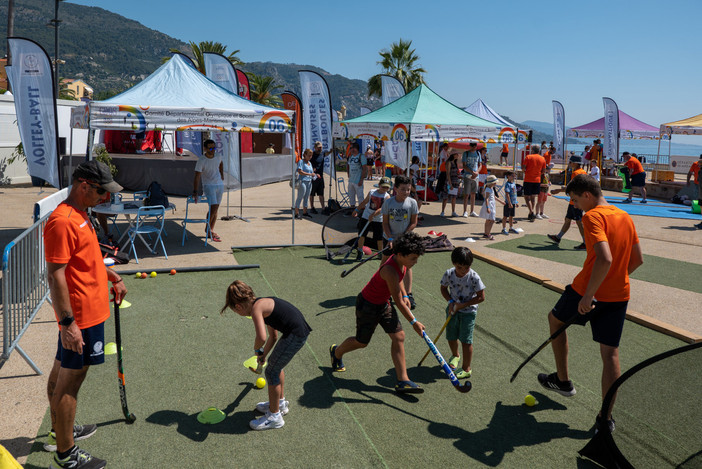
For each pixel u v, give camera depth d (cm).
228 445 362
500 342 561
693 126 2197
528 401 426
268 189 1894
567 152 3322
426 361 511
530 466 349
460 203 1636
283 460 347
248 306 377
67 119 1867
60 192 776
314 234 1101
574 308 409
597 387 463
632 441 364
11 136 1762
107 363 480
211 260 862
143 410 403
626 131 2905
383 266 428
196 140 1611
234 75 1348
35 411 398
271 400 382
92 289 330
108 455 346
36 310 561
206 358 497
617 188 2152
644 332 602
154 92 901
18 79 884
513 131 1259
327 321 604
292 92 1722
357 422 396
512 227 1227
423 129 1123
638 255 392
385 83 1630
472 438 380
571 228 1248
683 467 340
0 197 1473
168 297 669
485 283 784
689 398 393
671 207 1672
